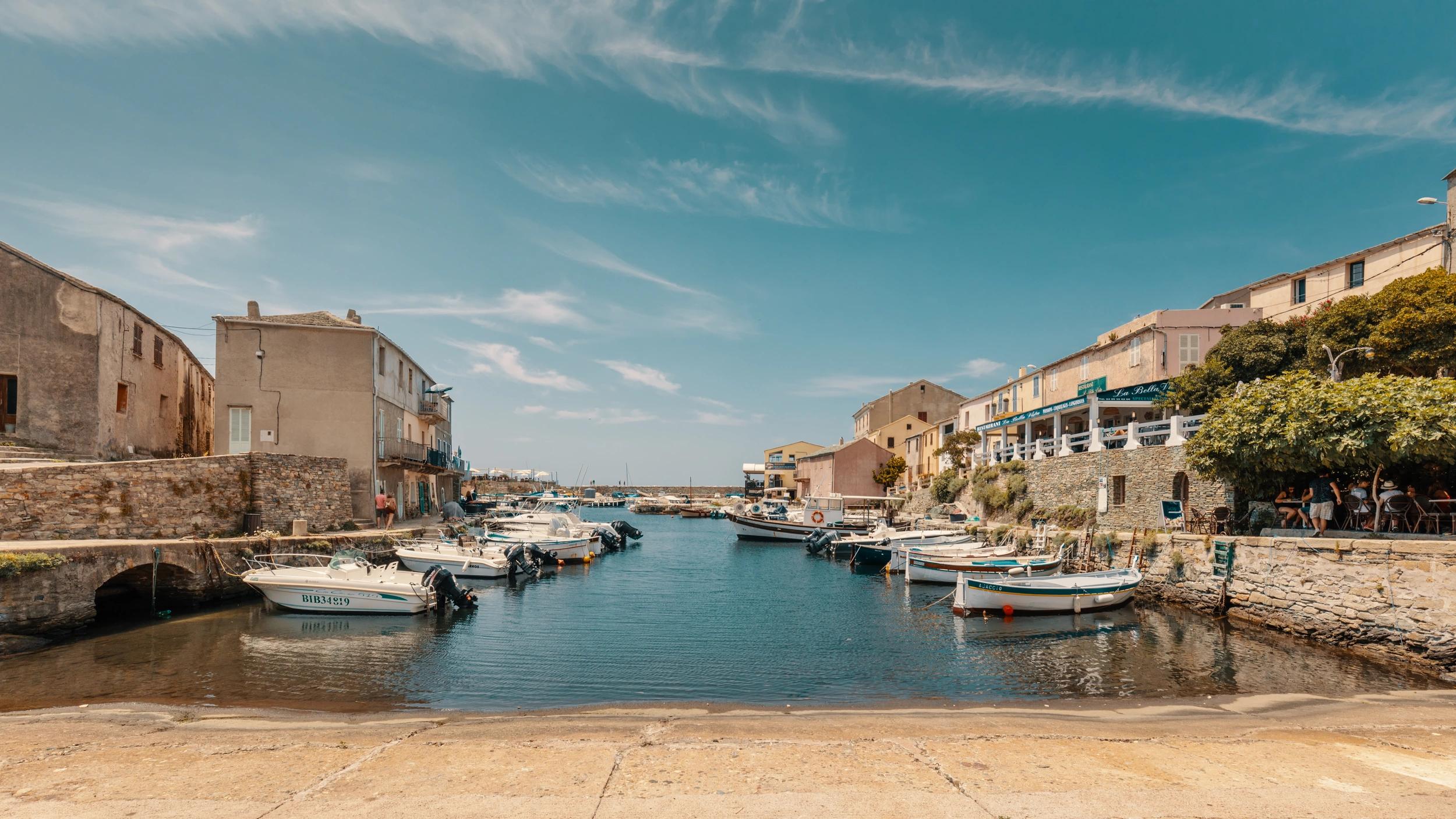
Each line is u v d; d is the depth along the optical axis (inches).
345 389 1290.6
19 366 947.3
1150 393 1195.3
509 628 752.3
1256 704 464.1
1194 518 876.0
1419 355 865.5
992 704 477.7
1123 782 292.7
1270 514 784.3
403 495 1572.3
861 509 2331.4
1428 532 654.5
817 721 414.0
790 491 4185.5
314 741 357.7
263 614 782.5
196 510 867.4
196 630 705.0
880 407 3122.5
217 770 306.2
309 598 788.0
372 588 798.5
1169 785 289.6
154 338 1209.4
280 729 393.4
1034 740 358.9
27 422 946.1
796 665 598.9
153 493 820.6
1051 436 1676.9
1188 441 814.5
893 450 2950.3
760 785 286.8
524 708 468.1
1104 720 422.6
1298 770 310.5
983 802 269.7
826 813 259.3
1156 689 513.3
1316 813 262.5
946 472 1878.7
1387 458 607.2
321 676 547.2
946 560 1099.3
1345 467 657.6
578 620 800.9
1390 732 388.8
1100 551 1013.8
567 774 300.8
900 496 2460.6
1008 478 1437.0
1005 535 1299.2
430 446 1862.7
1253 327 1134.4
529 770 305.0
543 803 267.6
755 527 2092.8
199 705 464.4
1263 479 740.7
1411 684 511.2
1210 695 494.3
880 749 338.6
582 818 253.0
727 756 326.3
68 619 644.1
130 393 1112.2
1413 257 1099.3
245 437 1243.2
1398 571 560.1
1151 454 988.6
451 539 1266.0
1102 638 697.0
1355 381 650.2
